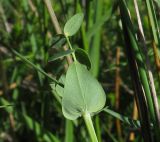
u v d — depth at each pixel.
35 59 0.57
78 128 0.50
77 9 0.47
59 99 0.49
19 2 0.75
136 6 0.34
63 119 0.58
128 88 0.66
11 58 0.68
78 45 0.47
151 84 0.32
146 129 0.33
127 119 0.35
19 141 0.66
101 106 0.28
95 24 0.45
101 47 0.70
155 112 0.32
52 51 0.51
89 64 0.28
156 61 0.33
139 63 0.32
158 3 0.32
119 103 0.64
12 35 0.70
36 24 0.68
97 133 0.43
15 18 0.80
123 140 0.58
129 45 0.33
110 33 0.72
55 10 0.72
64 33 0.29
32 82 0.71
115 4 0.45
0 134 0.66
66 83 0.27
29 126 0.54
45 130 0.53
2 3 0.82
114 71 0.68
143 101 0.33
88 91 0.27
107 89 0.65
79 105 0.27
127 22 0.32
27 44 0.69
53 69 0.39
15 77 0.67
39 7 0.58
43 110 0.56
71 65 0.27
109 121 0.61
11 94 0.70
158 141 0.32
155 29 0.33
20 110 0.60
